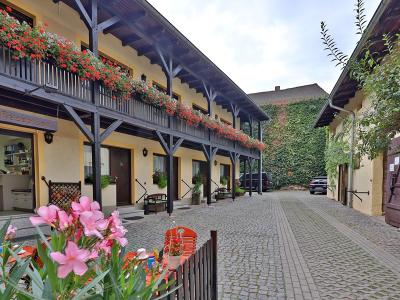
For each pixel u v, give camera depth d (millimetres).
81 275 903
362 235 6262
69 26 7477
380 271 3996
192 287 2115
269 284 3541
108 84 6262
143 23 8203
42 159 6797
